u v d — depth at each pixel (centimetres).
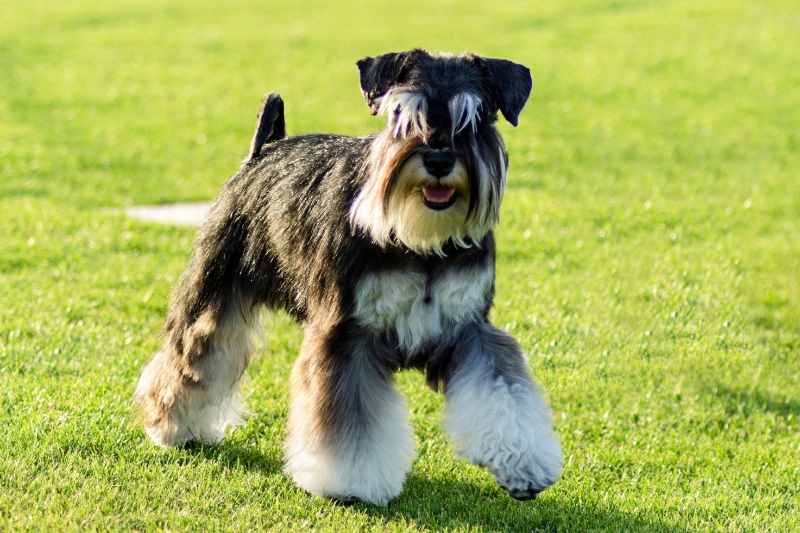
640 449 940
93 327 1173
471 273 732
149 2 4344
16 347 1075
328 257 734
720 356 1160
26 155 2220
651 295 1368
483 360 728
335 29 3812
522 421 696
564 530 764
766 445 955
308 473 751
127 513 741
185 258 1524
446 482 844
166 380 862
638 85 3009
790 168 2239
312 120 2562
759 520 791
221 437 902
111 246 1567
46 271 1409
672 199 1972
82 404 930
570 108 2766
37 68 3164
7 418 884
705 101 2841
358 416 739
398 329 737
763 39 3519
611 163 2261
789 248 1639
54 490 761
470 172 695
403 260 719
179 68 3225
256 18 4056
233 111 2730
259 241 827
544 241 1625
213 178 2122
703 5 4091
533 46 3484
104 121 2600
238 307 853
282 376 1064
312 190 784
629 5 4172
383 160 700
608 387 1066
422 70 728
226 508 759
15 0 4322
